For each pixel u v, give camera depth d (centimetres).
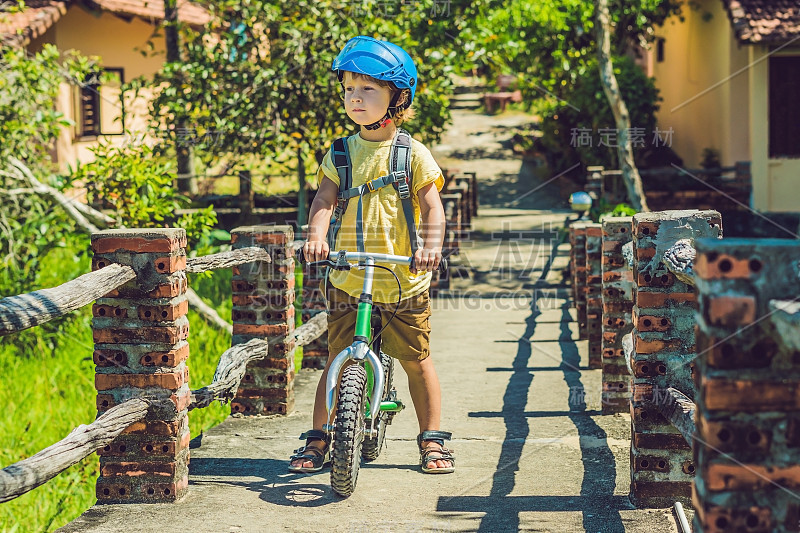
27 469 432
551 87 2664
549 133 3036
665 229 510
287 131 1617
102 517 514
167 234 521
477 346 1069
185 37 1683
